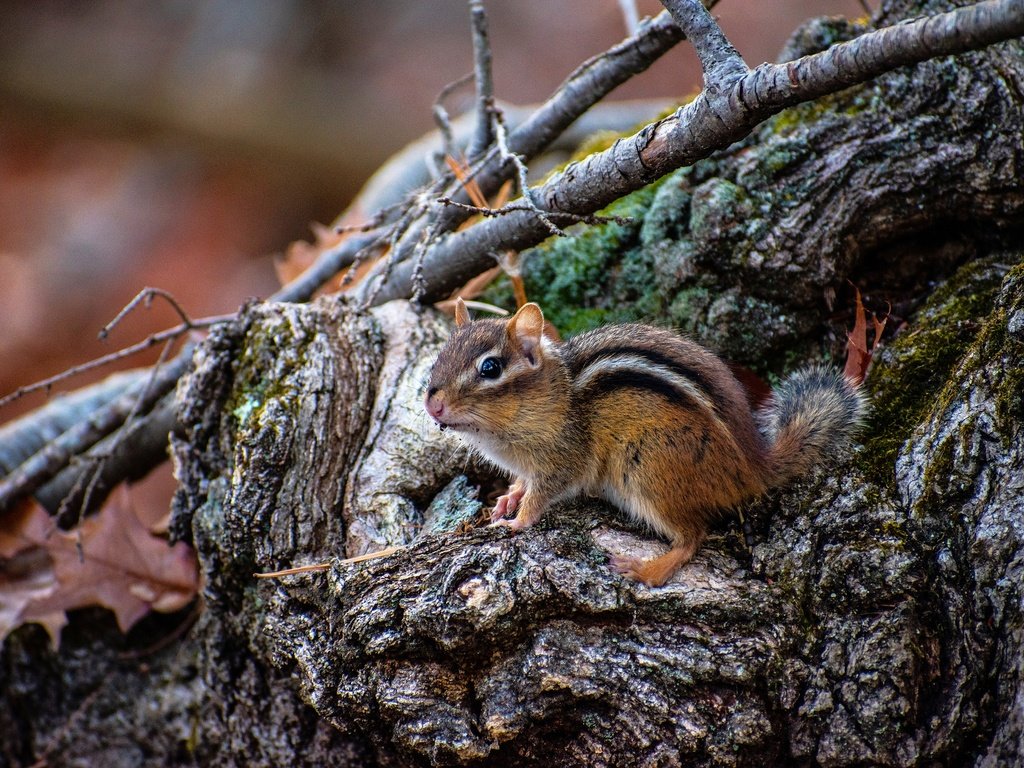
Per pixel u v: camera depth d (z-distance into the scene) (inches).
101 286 933.8
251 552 379.9
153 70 1104.2
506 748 321.1
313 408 386.6
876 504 336.2
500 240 412.2
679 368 362.9
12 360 862.5
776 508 350.9
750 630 322.7
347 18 1139.3
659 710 313.6
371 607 333.4
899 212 405.4
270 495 377.1
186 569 443.5
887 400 370.6
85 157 1069.1
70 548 438.9
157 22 1148.5
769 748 313.6
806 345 420.5
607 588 326.6
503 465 386.0
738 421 354.9
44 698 461.7
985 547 312.7
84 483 501.4
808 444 355.9
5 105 1093.1
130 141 1093.1
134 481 509.0
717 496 347.3
